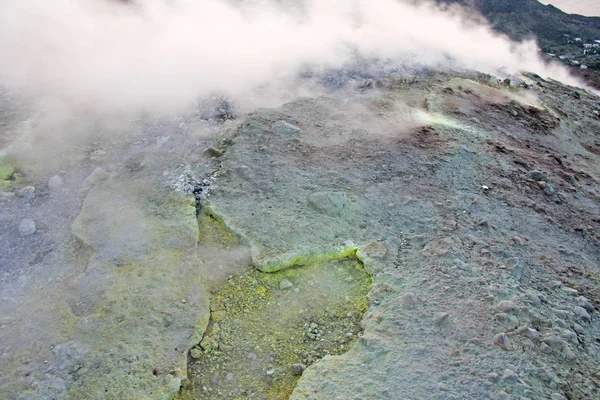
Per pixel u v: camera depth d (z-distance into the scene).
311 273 3.93
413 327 3.32
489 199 4.91
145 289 3.60
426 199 4.69
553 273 4.06
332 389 2.96
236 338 3.43
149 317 3.41
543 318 3.47
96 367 3.06
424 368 3.05
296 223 4.22
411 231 4.28
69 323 3.34
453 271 3.79
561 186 5.63
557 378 3.08
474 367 3.05
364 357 3.17
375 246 4.07
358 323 3.53
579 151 7.27
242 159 4.94
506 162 5.73
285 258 3.90
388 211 4.48
